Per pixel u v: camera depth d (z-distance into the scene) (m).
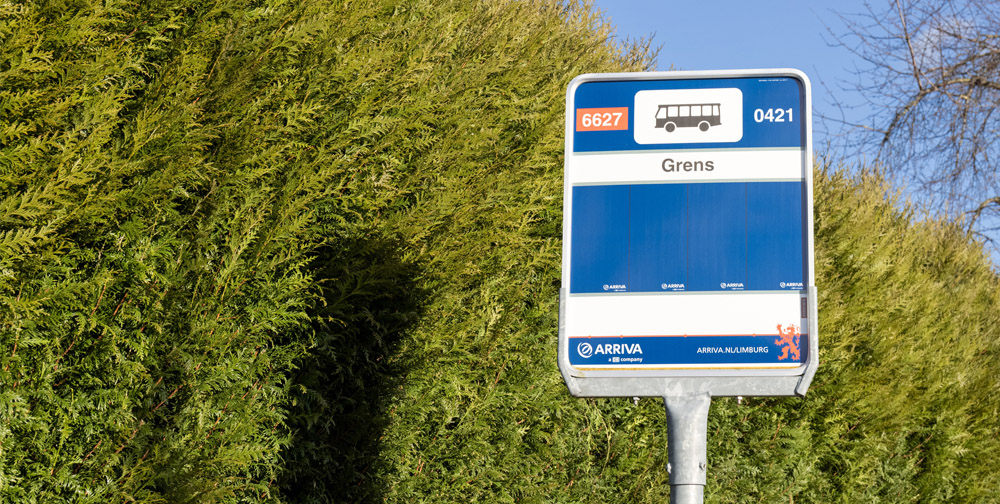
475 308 4.58
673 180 2.71
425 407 4.19
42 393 2.89
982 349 9.83
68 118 3.09
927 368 8.41
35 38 2.96
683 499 2.55
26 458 2.92
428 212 4.14
